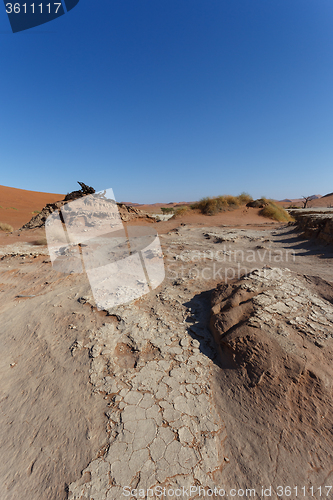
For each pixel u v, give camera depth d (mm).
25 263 7156
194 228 13555
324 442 1798
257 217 18297
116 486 1602
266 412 2064
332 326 2770
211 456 1771
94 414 2160
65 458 1834
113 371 2631
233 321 3000
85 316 3842
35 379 2697
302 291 3562
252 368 2398
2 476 1774
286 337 2588
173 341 3080
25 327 3775
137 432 1946
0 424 2205
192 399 2240
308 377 2209
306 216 9711
